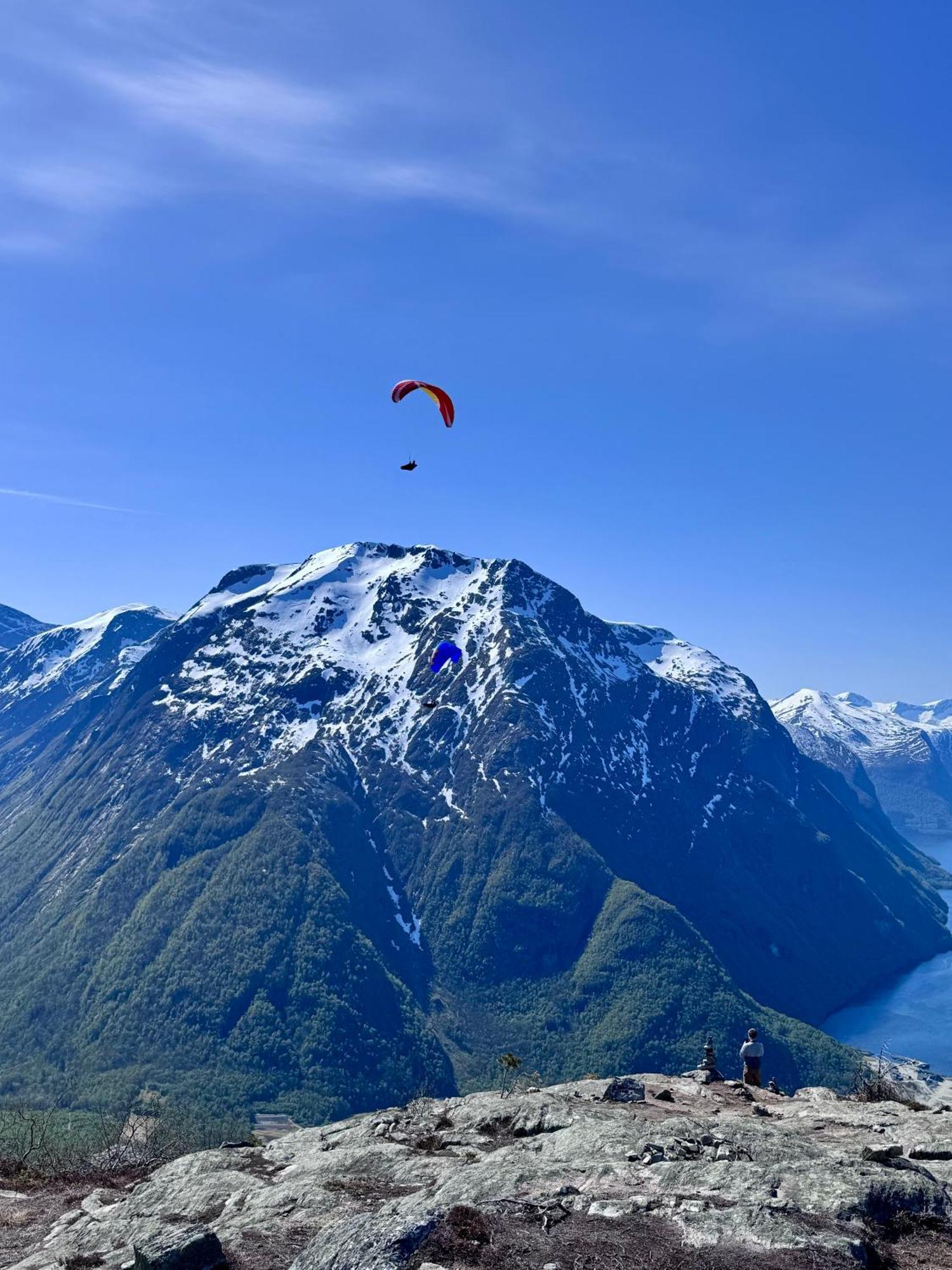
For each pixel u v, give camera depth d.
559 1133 29.56
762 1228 20.94
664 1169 24.77
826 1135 30.23
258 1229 23.84
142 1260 21.41
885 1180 23.38
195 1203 27.77
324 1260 20.59
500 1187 24.70
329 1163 29.70
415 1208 23.77
